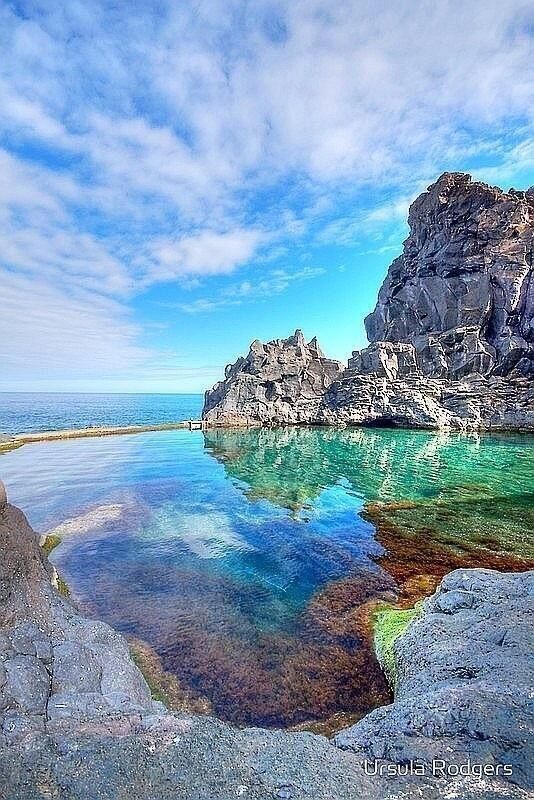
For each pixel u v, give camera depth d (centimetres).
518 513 2069
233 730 602
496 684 661
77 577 1369
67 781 486
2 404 15850
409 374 6338
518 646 772
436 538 1738
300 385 6850
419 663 826
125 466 3294
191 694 845
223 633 1060
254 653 980
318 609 1182
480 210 6962
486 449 3938
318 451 3962
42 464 3384
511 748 527
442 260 7194
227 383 7000
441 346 6444
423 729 578
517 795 456
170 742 563
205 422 5984
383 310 8619
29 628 805
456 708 607
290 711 805
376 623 1109
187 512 2095
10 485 2669
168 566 1460
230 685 873
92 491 2516
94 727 587
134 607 1185
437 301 7188
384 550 1612
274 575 1395
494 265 6462
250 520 1972
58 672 738
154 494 2448
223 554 1570
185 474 3000
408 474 2947
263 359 6912
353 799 462
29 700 636
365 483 2695
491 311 6506
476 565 1481
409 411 5466
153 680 883
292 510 2131
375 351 6412
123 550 1600
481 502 2256
